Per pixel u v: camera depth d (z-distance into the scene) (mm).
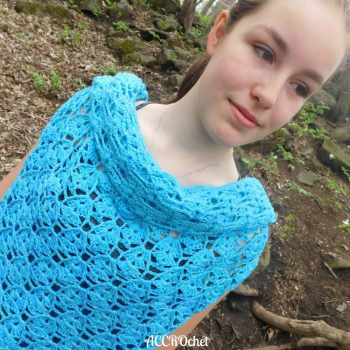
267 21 850
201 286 1007
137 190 927
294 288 3623
